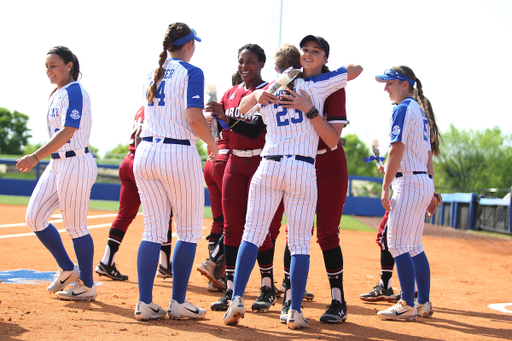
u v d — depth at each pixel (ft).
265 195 12.85
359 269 27.25
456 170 178.70
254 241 12.80
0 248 28.02
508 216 55.57
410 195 14.65
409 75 15.53
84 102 14.90
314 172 12.80
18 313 12.75
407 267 14.49
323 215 14.44
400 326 13.61
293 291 12.70
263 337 11.60
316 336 11.94
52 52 14.92
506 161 175.63
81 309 13.75
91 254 15.21
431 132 16.65
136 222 53.36
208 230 48.62
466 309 16.72
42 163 108.06
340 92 13.26
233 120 14.52
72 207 14.80
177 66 13.11
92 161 15.35
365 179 100.58
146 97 13.30
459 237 54.65
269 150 12.77
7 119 272.31
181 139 12.96
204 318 13.53
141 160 12.96
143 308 12.60
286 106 12.62
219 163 17.56
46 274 20.08
